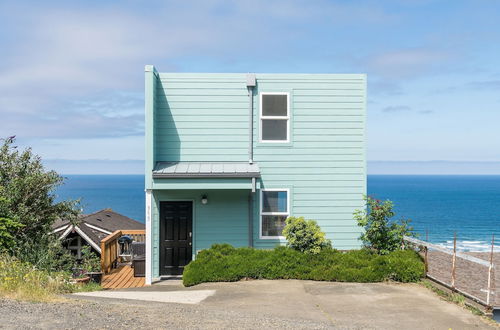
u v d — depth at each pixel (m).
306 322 8.00
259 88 13.91
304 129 13.94
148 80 12.92
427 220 69.50
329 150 13.96
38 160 13.66
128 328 6.66
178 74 13.83
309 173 13.91
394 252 12.41
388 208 13.03
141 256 14.92
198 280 12.08
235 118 13.90
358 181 13.98
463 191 147.50
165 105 13.81
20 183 12.73
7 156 13.20
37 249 12.27
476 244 44.09
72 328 6.43
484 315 8.85
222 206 13.75
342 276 11.98
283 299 10.06
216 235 13.71
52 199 13.69
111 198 127.19
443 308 9.37
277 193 13.94
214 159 13.87
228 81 13.88
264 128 13.97
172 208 13.69
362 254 12.67
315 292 10.77
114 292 11.16
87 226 17.64
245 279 12.24
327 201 13.91
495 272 12.31
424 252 12.30
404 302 9.83
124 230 19.00
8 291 8.61
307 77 13.95
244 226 13.76
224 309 8.88
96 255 16.62
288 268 12.28
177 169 13.05
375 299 10.09
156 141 13.67
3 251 11.31
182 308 8.63
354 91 13.99
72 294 10.23
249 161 13.79
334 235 13.91
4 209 12.03
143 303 9.13
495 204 98.44
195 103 13.85
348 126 13.98
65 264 12.92
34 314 7.09
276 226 13.89
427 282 11.49
